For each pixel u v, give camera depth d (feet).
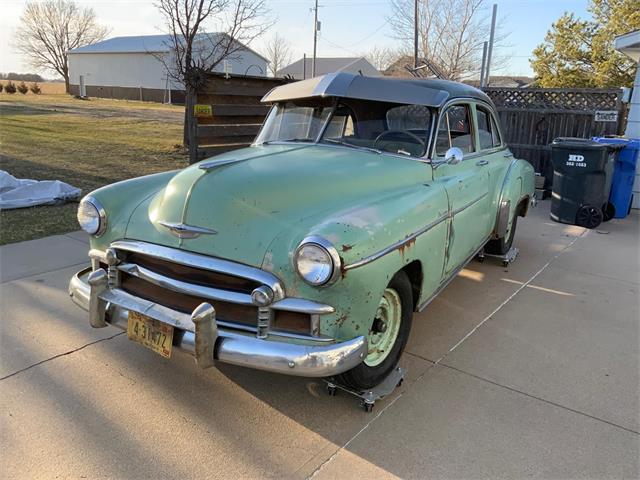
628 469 8.15
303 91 12.87
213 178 9.34
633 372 11.13
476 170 14.16
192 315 7.96
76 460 8.08
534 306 14.65
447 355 11.68
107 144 47.60
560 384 10.58
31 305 13.51
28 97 142.00
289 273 8.07
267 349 7.87
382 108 12.20
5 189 24.50
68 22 221.25
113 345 11.63
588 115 30.42
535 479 7.90
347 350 8.01
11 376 10.29
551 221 25.66
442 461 8.24
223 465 8.07
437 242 10.90
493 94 33.04
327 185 9.61
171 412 9.35
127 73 173.58
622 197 25.95
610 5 85.20
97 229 10.11
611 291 15.94
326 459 8.25
